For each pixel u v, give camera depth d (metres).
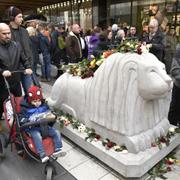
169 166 2.97
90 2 10.84
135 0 9.05
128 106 2.74
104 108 2.98
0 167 3.08
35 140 2.68
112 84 2.85
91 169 2.95
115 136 2.95
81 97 3.41
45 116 2.73
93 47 6.02
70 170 2.94
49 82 7.09
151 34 4.70
